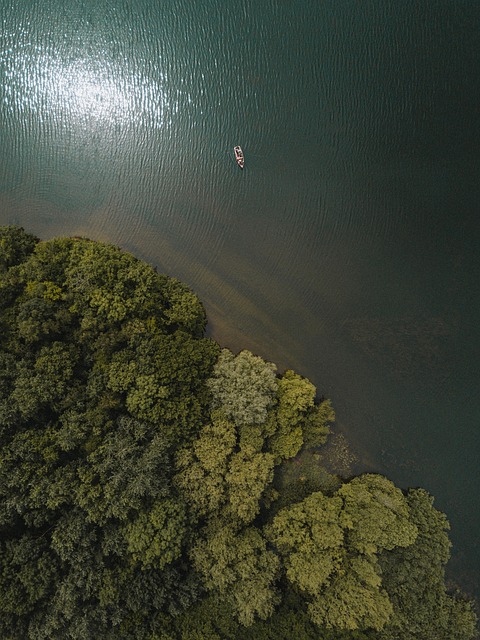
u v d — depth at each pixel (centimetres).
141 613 3259
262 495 3888
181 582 3394
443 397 4450
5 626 3025
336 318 4578
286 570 3562
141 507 3288
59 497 3164
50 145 4634
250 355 3900
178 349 3609
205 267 4547
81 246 3778
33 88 4688
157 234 4588
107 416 3403
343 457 4244
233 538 3462
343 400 4409
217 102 4797
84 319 3488
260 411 3566
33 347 3472
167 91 4778
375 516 3506
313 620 3328
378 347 4538
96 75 4738
